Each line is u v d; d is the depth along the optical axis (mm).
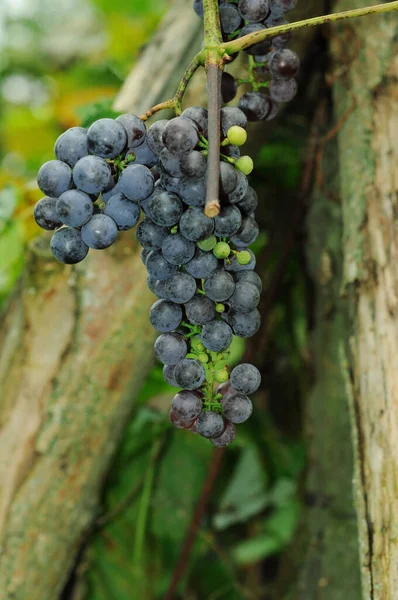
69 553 1078
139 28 1653
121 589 1315
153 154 829
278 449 1502
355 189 1019
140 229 819
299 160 1365
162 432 1347
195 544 1440
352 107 1046
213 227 801
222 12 880
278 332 1475
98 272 1045
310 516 1145
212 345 819
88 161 798
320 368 1146
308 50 1136
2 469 1049
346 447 1100
